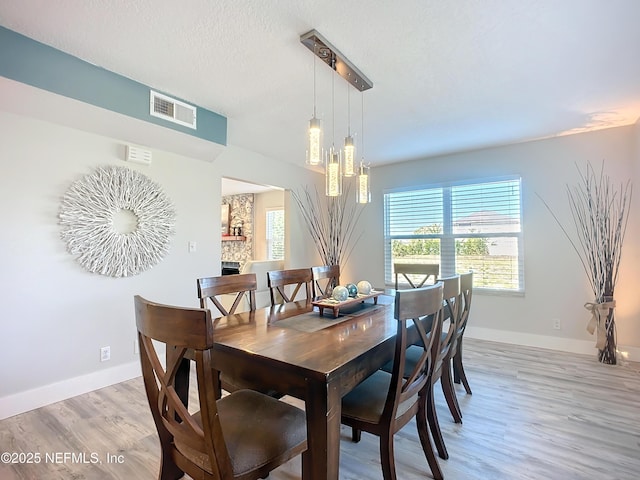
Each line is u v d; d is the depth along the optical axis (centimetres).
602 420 212
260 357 130
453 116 302
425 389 162
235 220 793
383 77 231
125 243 273
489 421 212
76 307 249
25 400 224
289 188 478
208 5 163
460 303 221
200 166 343
